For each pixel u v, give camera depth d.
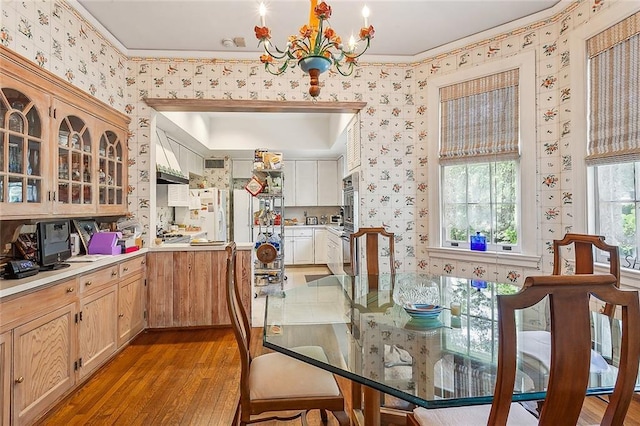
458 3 2.80
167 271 3.54
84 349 2.43
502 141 3.18
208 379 2.56
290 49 1.89
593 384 1.28
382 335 1.76
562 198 2.86
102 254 2.89
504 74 3.17
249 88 3.62
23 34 2.22
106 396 2.32
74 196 2.61
